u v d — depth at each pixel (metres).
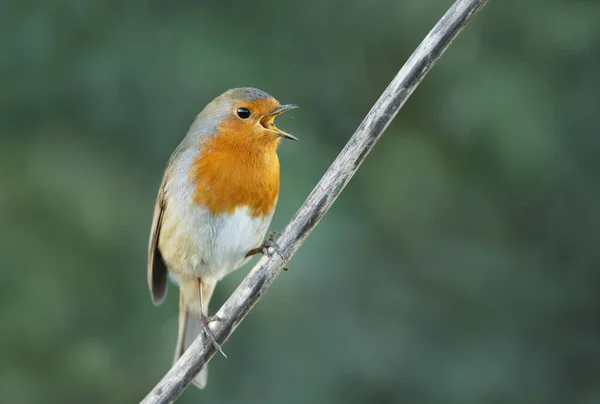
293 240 7.41
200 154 8.17
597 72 13.45
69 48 12.64
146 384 12.18
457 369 13.13
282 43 13.29
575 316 14.14
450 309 13.71
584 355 13.82
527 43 13.30
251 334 12.53
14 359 12.01
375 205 13.48
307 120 13.02
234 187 8.12
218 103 8.23
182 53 12.42
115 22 12.72
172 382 7.49
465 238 14.11
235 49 12.72
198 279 8.60
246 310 7.47
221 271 8.50
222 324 7.44
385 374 12.80
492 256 13.93
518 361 13.45
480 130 12.92
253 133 8.09
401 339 13.03
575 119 13.37
